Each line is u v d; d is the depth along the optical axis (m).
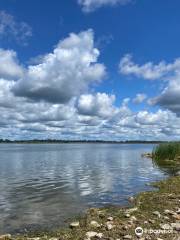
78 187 28.00
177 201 19.05
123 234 12.66
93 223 14.51
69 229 14.27
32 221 16.19
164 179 31.00
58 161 63.69
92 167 49.06
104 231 13.24
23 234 13.95
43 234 13.81
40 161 64.12
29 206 19.94
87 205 20.06
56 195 23.98
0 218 16.86
